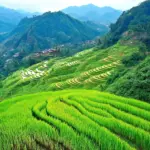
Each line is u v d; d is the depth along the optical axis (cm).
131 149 2617
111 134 2859
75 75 16838
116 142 2727
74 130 3161
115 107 4012
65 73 18538
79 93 4766
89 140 2844
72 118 3434
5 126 3256
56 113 3688
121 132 3133
